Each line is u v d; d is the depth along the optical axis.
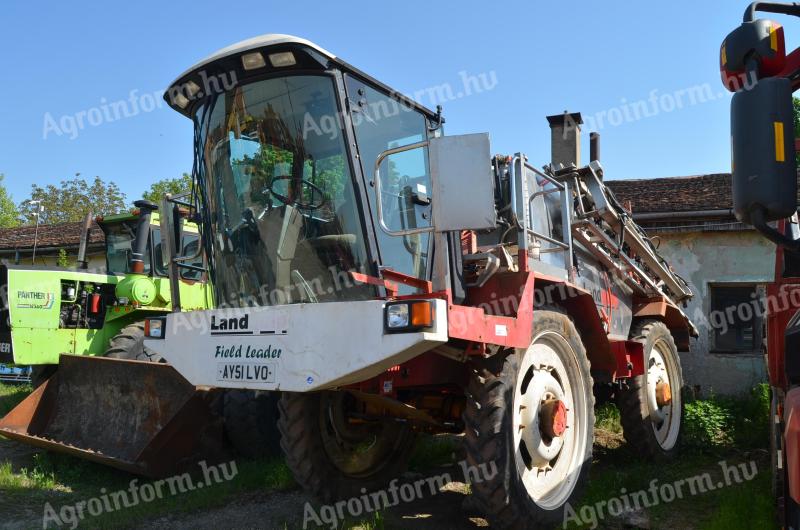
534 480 4.15
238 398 5.79
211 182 4.45
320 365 3.54
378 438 5.21
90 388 6.02
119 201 43.56
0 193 45.78
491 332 3.66
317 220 4.02
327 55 3.86
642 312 6.70
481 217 3.24
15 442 6.86
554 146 11.46
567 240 4.78
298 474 4.54
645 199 11.12
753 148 1.92
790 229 2.75
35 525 4.39
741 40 2.05
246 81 4.14
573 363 4.57
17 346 7.16
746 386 9.41
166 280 7.95
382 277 3.81
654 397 6.29
